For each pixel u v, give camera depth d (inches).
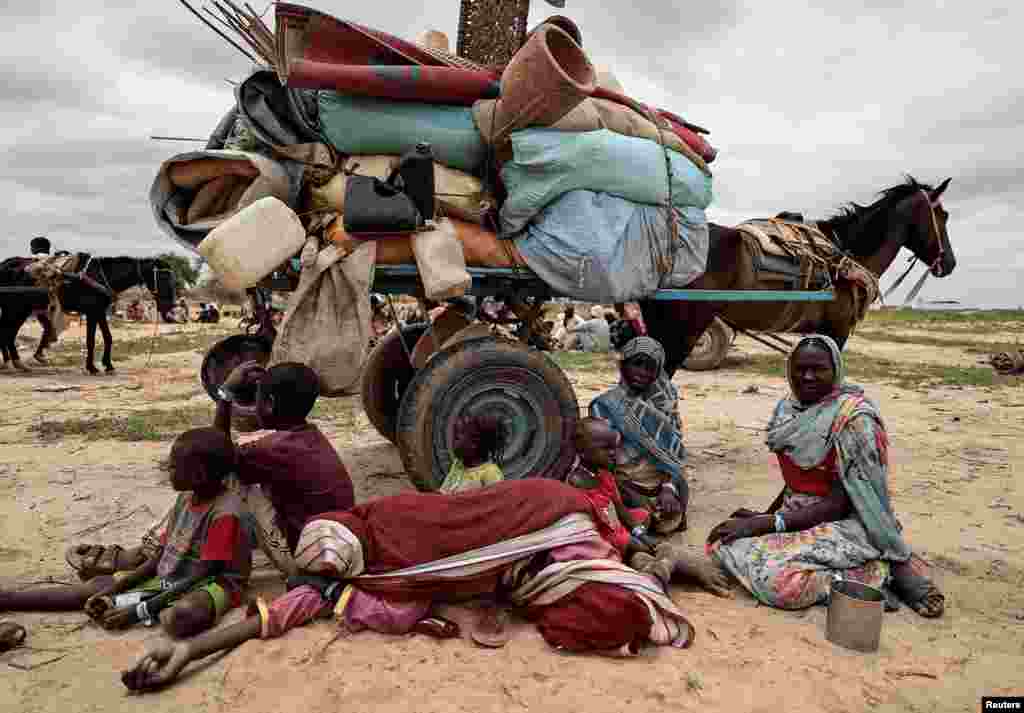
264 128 170.1
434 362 173.8
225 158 165.0
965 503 217.0
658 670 116.9
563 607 122.0
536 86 167.2
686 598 149.6
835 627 129.9
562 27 178.7
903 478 244.7
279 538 140.8
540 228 183.9
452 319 229.1
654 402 188.9
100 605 127.6
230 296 168.1
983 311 2032.5
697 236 211.6
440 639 125.1
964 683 118.8
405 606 127.3
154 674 108.6
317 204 176.4
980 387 475.2
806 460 151.9
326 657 117.2
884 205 312.0
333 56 174.7
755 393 431.2
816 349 151.3
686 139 213.8
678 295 208.5
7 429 301.6
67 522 184.7
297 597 125.5
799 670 119.3
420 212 168.1
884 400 419.8
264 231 155.4
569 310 714.2
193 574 131.0
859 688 115.4
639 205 194.2
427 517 129.7
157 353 685.3
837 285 278.8
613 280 186.1
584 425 157.2
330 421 325.1
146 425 303.3
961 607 148.6
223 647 117.4
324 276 163.9
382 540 128.6
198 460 126.1
